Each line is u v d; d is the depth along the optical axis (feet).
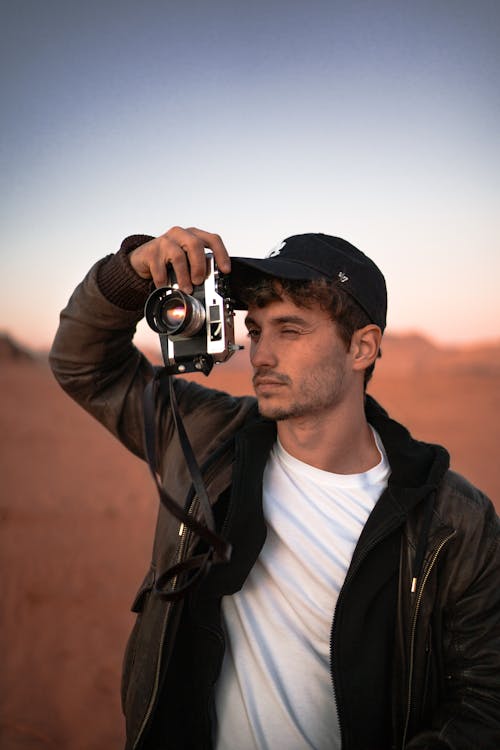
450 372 98.22
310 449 5.33
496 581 5.04
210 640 4.96
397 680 4.90
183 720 5.08
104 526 22.30
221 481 5.32
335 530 5.17
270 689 4.95
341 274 5.18
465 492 5.19
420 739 4.83
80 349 5.57
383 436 5.55
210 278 4.99
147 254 5.11
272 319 5.13
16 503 25.45
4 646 13.97
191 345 4.96
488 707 4.82
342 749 4.79
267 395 5.15
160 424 5.84
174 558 5.17
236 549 5.03
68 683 12.60
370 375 5.68
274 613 5.09
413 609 4.88
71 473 31.73
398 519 4.96
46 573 17.87
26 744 10.72
